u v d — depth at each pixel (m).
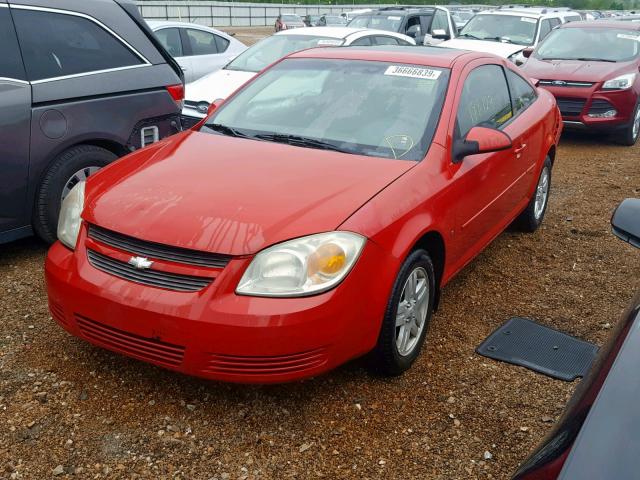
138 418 3.10
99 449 2.90
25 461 2.81
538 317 4.29
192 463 2.84
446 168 3.76
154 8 45.84
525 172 5.16
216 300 2.83
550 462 1.55
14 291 4.28
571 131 10.27
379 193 3.26
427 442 3.04
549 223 6.20
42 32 4.72
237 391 3.31
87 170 4.93
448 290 4.63
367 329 3.11
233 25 51.62
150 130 5.41
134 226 3.03
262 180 3.32
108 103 5.02
